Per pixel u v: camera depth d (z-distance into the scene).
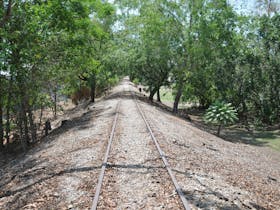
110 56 36.00
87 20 21.19
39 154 13.23
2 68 13.84
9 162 14.95
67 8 18.94
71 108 40.38
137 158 10.23
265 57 33.38
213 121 24.70
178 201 6.93
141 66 39.06
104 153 10.82
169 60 32.72
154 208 6.58
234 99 35.78
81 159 10.49
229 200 7.40
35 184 8.89
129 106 25.58
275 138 26.95
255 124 33.47
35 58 17.06
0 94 18.72
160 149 11.12
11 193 8.84
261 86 33.59
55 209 6.90
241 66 34.66
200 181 8.40
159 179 8.23
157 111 26.62
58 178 8.91
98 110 25.36
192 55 28.92
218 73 35.12
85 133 15.39
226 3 28.67
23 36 15.80
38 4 17.44
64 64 20.11
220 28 28.69
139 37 36.38
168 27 29.91
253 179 10.97
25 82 17.58
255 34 34.72
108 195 7.34
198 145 15.38
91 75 33.72
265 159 18.66
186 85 35.75
